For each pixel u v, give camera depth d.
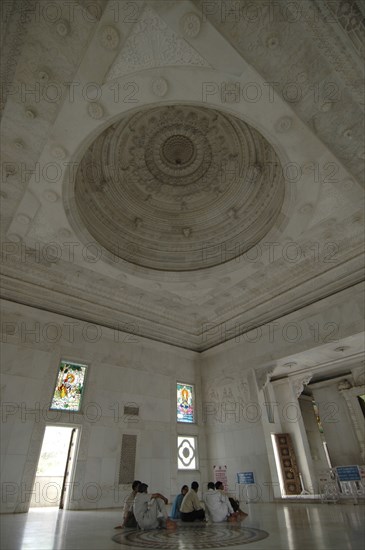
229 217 12.78
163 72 7.07
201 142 12.01
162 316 15.48
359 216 10.27
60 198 9.48
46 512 9.78
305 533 4.95
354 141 8.05
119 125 10.98
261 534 5.05
